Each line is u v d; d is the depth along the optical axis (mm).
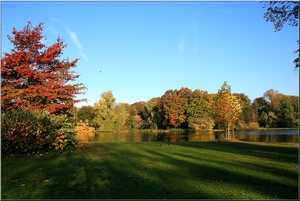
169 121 59000
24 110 12914
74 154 12109
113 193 5805
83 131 49281
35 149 12336
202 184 6590
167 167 8844
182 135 39594
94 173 7820
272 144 17984
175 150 13945
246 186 6422
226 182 6801
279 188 6262
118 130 53156
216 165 9281
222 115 26656
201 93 57812
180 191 5973
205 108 55188
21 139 11602
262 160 10453
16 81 14633
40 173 7793
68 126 14531
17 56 14766
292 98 58844
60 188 6195
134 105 82375
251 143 18859
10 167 8711
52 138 12875
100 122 51875
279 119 54438
